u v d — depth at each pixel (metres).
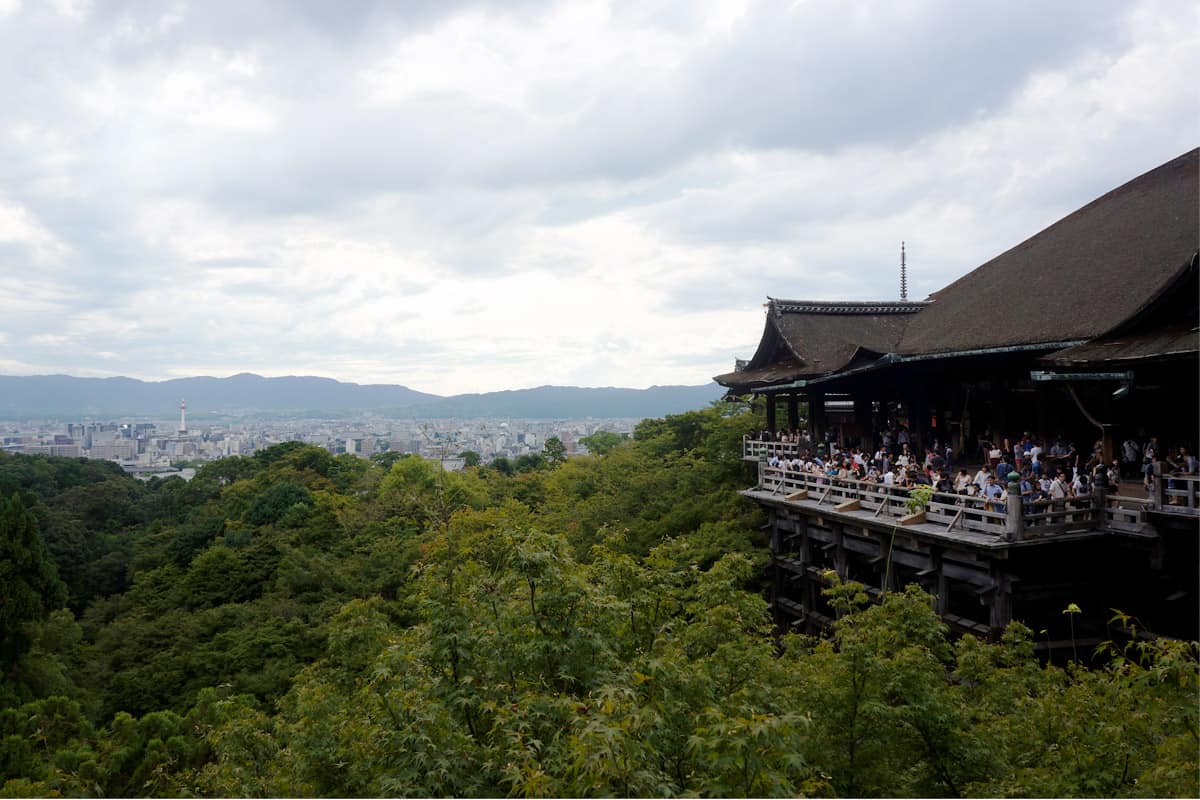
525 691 8.62
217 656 32.31
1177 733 7.65
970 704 10.46
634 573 12.10
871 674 9.30
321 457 80.75
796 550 27.05
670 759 7.77
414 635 10.21
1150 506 15.29
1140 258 22.80
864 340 31.86
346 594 39.88
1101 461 19.17
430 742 7.75
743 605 11.13
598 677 8.93
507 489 64.00
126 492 79.81
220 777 13.10
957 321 28.05
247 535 53.28
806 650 12.70
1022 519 16.11
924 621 10.12
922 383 27.45
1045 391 22.20
